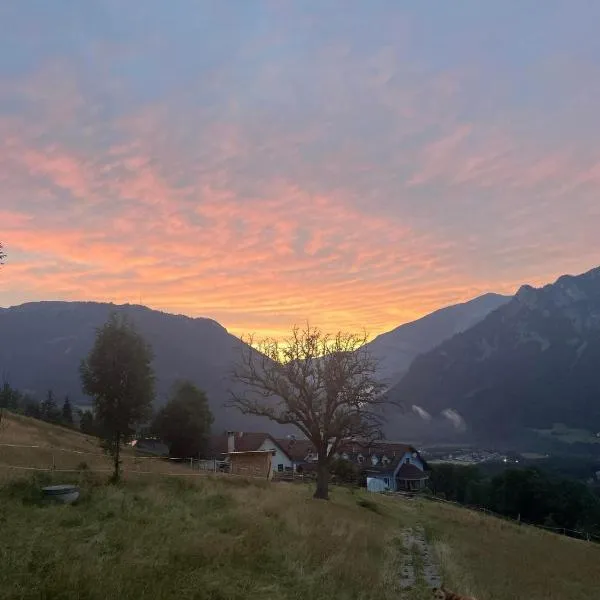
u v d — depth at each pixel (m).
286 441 89.75
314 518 19.33
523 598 14.43
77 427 80.81
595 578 20.28
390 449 89.19
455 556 19.59
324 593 10.36
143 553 10.90
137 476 21.98
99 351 21.14
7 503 13.73
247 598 9.30
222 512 17.16
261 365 35.81
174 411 65.38
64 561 9.30
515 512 67.50
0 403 62.59
